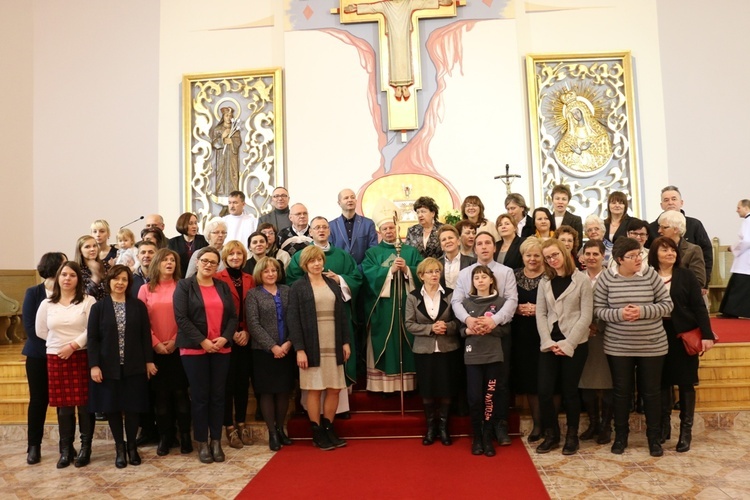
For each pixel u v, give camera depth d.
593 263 4.61
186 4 8.68
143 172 8.57
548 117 8.41
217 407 4.51
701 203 8.23
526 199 8.28
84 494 3.86
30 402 4.59
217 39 8.66
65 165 8.65
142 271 5.11
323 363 4.67
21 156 8.49
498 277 4.62
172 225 8.50
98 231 5.95
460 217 7.18
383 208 5.32
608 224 5.77
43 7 8.75
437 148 8.40
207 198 8.49
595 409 4.64
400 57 8.39
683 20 8.39
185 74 8.54
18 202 8.39
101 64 8.68
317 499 3.63
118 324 4.44
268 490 3.81
